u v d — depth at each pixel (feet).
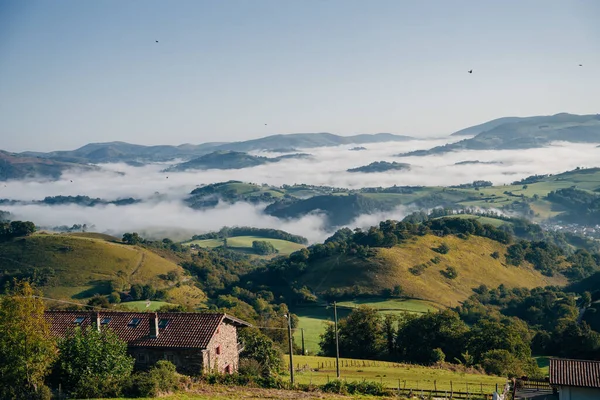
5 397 129.18
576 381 171.32
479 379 220.02
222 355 174.40
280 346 310.24
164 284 620.49
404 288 583.17
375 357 335.06
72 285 570.46
